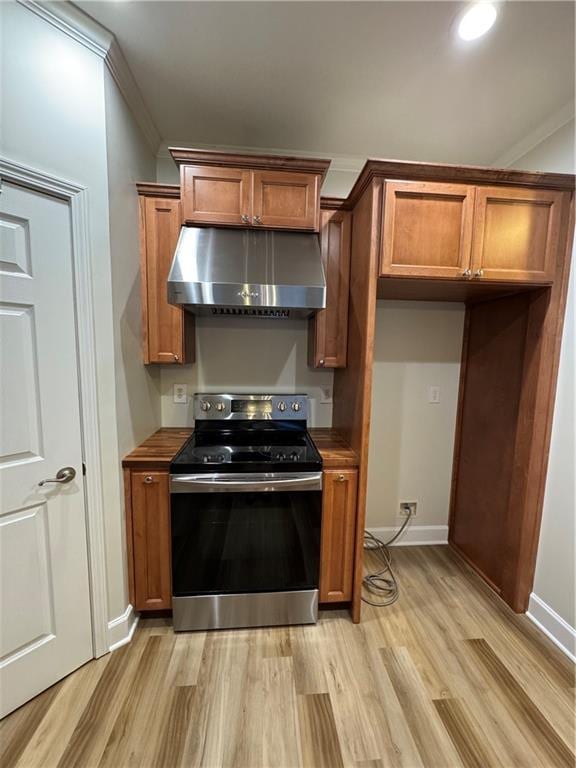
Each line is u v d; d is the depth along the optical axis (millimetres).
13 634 1326
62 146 1318
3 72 1174
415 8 1257
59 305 1364
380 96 1701
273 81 1612
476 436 2291
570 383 1691
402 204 1577
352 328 1906
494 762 1208
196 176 1713
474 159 2217
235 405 2193
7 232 1228
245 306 1623
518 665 1587
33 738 1252
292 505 1705
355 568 1777
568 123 1749
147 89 1668
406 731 1295
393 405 2436
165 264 1854
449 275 1617
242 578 1718
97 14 1295
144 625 1771
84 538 1500
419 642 1695
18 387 1290
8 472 1282
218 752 1220
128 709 1354
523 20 1297
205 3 1248
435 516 2555
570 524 1682
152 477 1672
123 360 1642
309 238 1809
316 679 1490
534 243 1660
